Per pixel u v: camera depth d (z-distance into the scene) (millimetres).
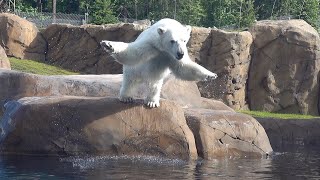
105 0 36125
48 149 11023
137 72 10406
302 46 24922
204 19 39312
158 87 10805
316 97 25406
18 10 38625
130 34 25516
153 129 11094
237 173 9891
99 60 26391
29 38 27219
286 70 25141
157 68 10094
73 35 27047
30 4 45219
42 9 46250
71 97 11531
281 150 14539
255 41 25469
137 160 10672
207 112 12484
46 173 9062
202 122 11898
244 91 25500
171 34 9328
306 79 25094
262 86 25406
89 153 10922
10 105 12023
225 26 36281
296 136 17656
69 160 10461
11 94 13828
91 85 13797
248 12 34656
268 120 17984
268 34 25281
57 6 45500
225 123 12242
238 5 37469
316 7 40656
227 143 12070
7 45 26578
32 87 13805
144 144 11062
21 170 9305
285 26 25391
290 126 17828
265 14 42750
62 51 27203
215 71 24719
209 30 24844
